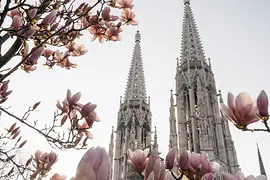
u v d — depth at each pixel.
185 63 65.94
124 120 66.00
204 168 2.48
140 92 72.81
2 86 4.55
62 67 5.05
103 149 1.12
